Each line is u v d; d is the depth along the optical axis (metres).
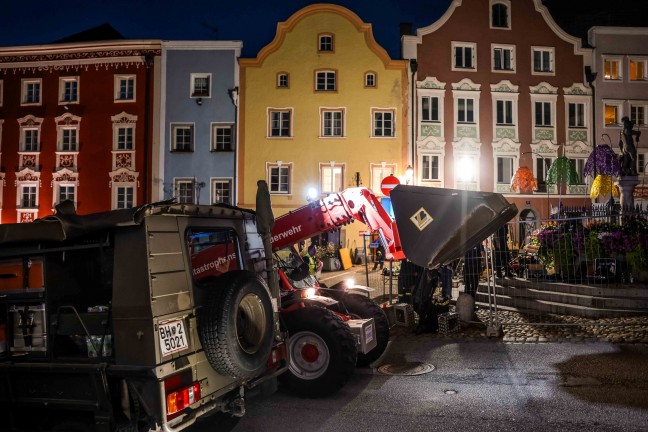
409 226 7.95
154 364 4.12
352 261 30.98
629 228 12.04
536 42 34.41
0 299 4.67
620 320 10.13
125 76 33.56
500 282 12.99
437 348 8.89
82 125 33.69
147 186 33.03
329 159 32.62
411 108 32.91
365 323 7.37
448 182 33.25
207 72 33.25
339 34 32.94
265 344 4.86
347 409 6.12
